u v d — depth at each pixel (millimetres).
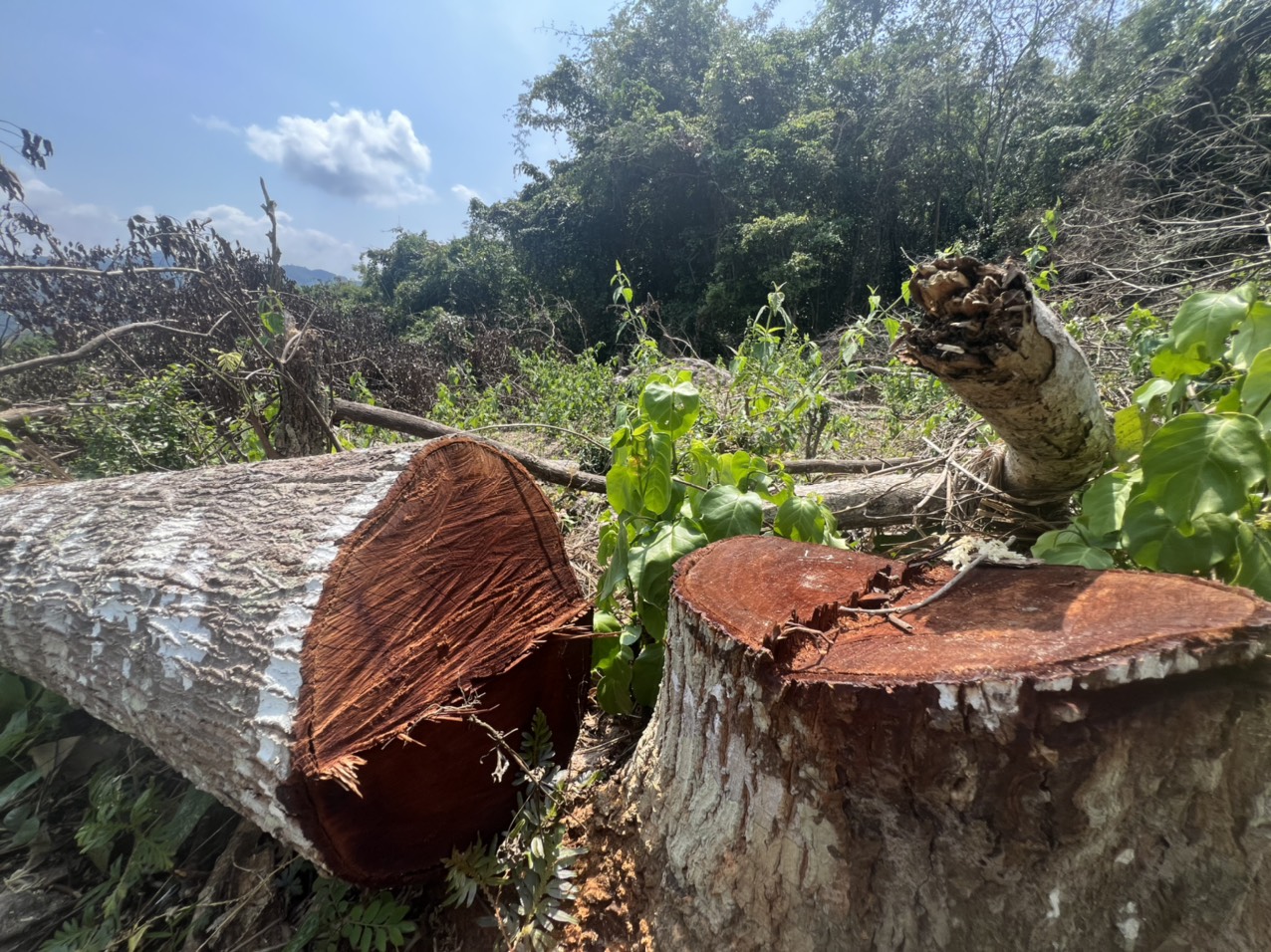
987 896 862
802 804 937
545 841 1308
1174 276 4602
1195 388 1654
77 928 1375
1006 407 1373
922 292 1235
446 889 1381
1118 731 782
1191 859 836
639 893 1173
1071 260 5406
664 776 1201
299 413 3617
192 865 1500
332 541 1289
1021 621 908
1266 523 1318
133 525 1669
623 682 1732
